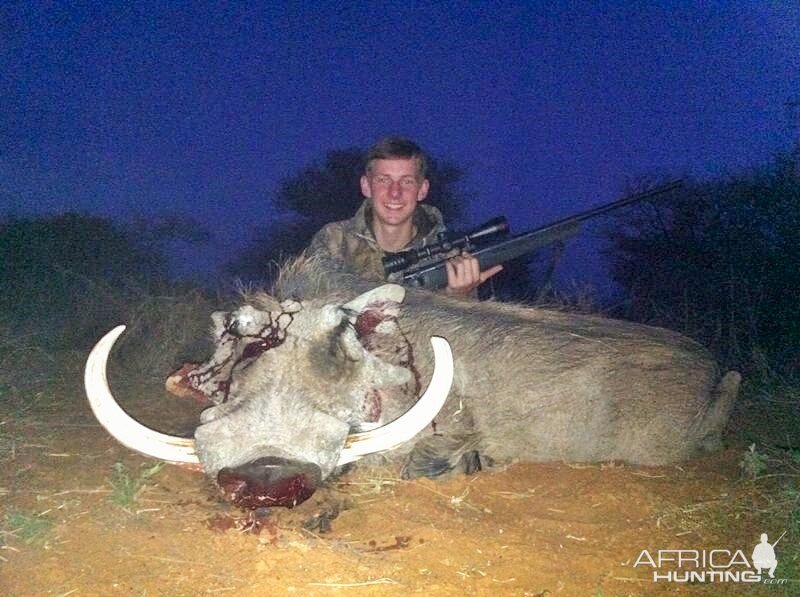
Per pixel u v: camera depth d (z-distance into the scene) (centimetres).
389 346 137
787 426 176
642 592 106
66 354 207
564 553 114
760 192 344
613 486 138
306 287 149
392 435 112
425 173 194
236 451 107
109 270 311
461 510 127
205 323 215
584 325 160
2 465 136
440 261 176
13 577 101
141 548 109
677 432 149
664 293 314
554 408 146
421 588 103
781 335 260
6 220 322
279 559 108
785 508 128
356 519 122
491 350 148
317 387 113
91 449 144
